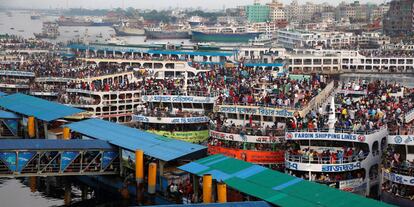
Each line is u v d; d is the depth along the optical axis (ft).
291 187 228.43
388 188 256.52
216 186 246.27
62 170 292.20
